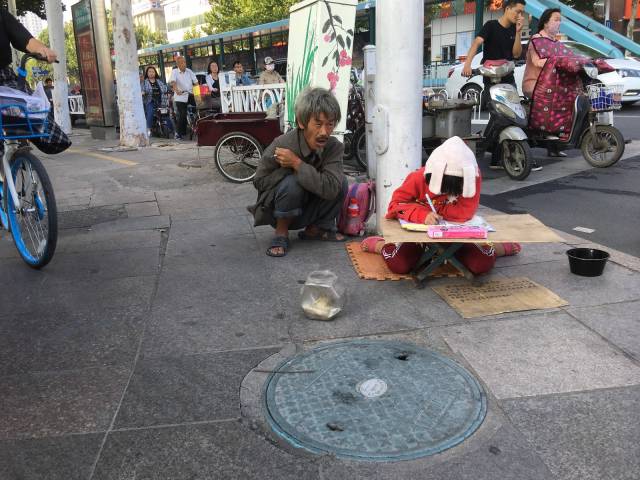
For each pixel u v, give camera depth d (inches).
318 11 217.3
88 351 112.0
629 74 517.3
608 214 197.3
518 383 94.9
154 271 155.0
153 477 76.7
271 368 102.5
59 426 88.4
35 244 159.2
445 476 74.9
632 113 492.7
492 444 80.4
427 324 117.5
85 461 80.2
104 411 91.8
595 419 84.9
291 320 122.2
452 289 134.3
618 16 1123.9
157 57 1190.9
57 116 620.1
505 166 261.6
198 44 1021.2
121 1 397.1
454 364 100.9
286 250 166.7
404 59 155.0
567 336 109.6
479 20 650.8
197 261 161.9
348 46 226.7
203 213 215.9
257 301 132.7
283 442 82.5
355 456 78.9
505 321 116.9
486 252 134.6
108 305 133.4
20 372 105.0
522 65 534.3
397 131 159.5
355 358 104.4
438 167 124.9
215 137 267.3
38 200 151.6
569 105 255.6
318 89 150.2
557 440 80.8
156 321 124.1
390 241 125.2
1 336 119.5
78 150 424.5
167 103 510.0
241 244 176.2
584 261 136.4
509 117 252.8
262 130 263.6
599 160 271.0
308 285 121.9
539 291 129.9
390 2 151.8
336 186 157.9
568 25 584.1
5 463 80.3
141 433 85.9
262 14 1320.1
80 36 515.8
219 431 85.8
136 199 243.4
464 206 133.3
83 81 533.0
